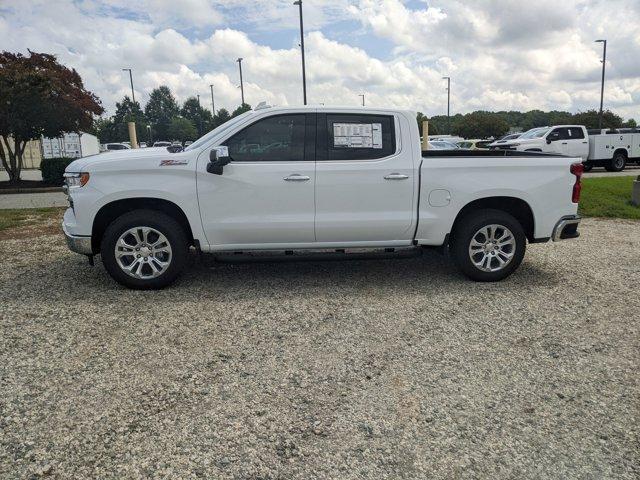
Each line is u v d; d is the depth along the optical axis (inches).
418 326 168.9
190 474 96.3
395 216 205.5
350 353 148.3
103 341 155.5
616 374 135.9
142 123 3159.5
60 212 430.3
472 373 136.3
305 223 202.1
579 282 218.7
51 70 673.0
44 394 124.3
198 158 197.3
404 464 99.9
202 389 127.3
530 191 209.0
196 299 194.7
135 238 199.8
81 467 98.0
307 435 108.7
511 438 108.2
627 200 464.8
